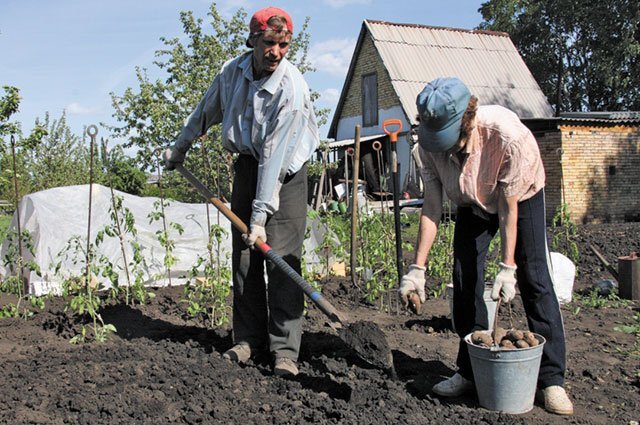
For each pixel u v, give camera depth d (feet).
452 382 13.30
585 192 59.88
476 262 13.03
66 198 23.88
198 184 15.24
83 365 14.61
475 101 11.46
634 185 61.98
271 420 11.87
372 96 86.99
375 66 86.02
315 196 62.08
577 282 26.89
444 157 12.35
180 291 22.20
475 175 12.07
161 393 12.94
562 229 43.80
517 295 22.36
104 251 22.84
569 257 31.22
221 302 18.76
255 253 15.23
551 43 119.96
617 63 110.11
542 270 12.49
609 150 60.75
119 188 57.52
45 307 20.30
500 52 92.02
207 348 16.03
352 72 90.02
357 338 13.53
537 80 125.08
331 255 26.45
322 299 13.39
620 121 60.59
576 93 127.34
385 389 13.29
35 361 14.93
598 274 28.17
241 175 15.10
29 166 52.44
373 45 85.66
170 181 49.93
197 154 46.03
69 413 12.09
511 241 11.93
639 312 21.07
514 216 11.95
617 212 61.31
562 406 12.42
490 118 11.78
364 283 23.68
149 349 15.80
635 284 23.08
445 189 12.70
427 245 12.78
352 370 14.49
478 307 13.14
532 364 12.10
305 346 16.40
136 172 58.95
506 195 11.84
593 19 111.34
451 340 17.70
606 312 21.20
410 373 14.73
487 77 88.07
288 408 12.40
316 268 25.29
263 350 15.71
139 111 49.90
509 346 12.22
